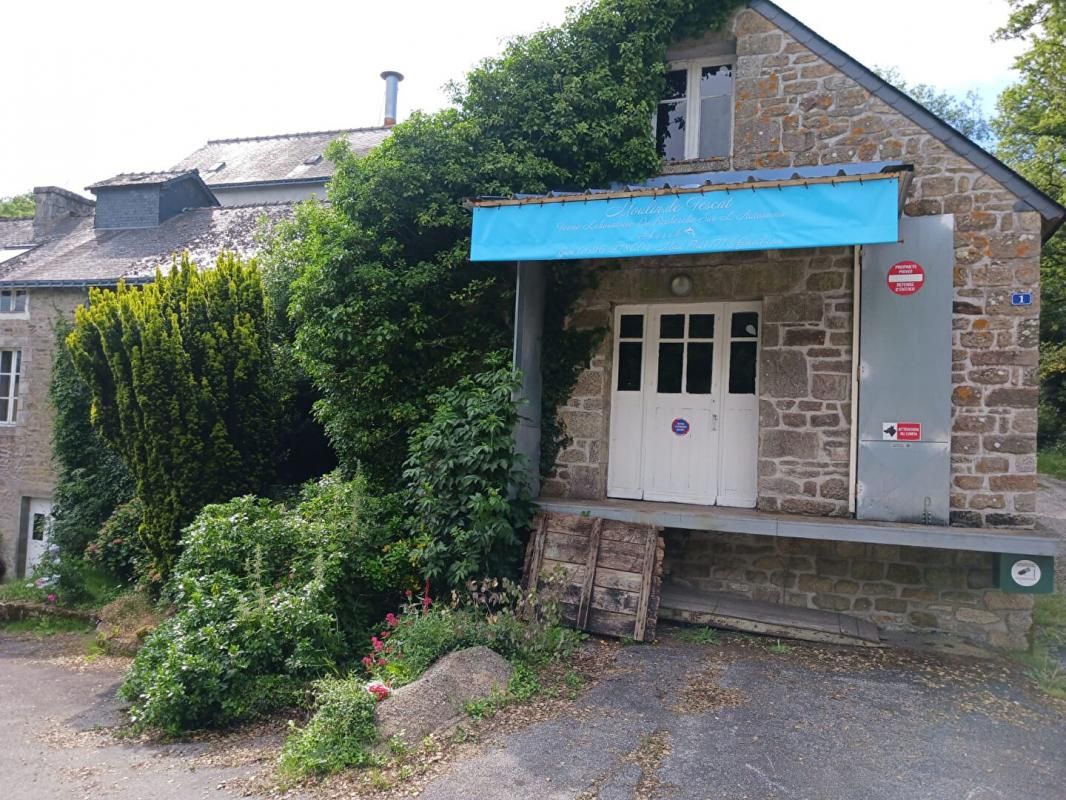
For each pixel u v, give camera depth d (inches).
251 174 711.7
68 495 461.1
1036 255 250.4
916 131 266.7
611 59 305.1
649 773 158.9
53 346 508.7
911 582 260.7
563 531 267.7
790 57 283.7
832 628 250.5
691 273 289.7
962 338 255.9
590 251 247.4
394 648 226.4
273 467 375.9
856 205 217.9
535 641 225.8
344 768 167.3
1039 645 252.1
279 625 230.7
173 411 336.5
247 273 369.4
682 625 263.6
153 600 368.8
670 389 299.9
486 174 301.4
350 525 273.4
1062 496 561.9
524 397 281.4
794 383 272.7
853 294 267.0
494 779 157.6
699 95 308.0
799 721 184.7
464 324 311.9
